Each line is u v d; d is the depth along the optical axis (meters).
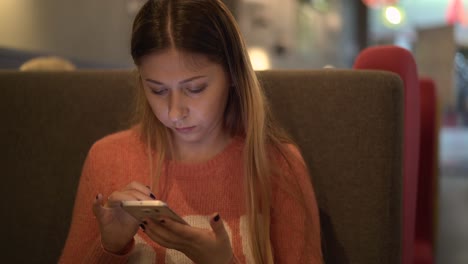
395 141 1.05
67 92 1.22
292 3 5.95
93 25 3.30
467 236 3.43
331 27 7.58
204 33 0.79
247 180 0.91
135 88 1.16
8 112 1.25
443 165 6.87
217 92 0.83
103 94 1.20
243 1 4.70
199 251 0.74
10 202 1.25
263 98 0.98
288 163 0.94
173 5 0.81
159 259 0.90
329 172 1.08
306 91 1.09
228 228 0.90
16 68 2.48
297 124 1.10
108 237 0.81
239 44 0.87
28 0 2.61
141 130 0.99
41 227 1.23
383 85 1.04
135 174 0.96
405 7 11.26
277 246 0.91
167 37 0.78
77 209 0.97
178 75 0.78
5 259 1.25
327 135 1.08
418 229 1.86
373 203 1.05
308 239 0.90
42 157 1.23
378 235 1.05
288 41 5.86
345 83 1.07
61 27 2.93
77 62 3.10
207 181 0.94
